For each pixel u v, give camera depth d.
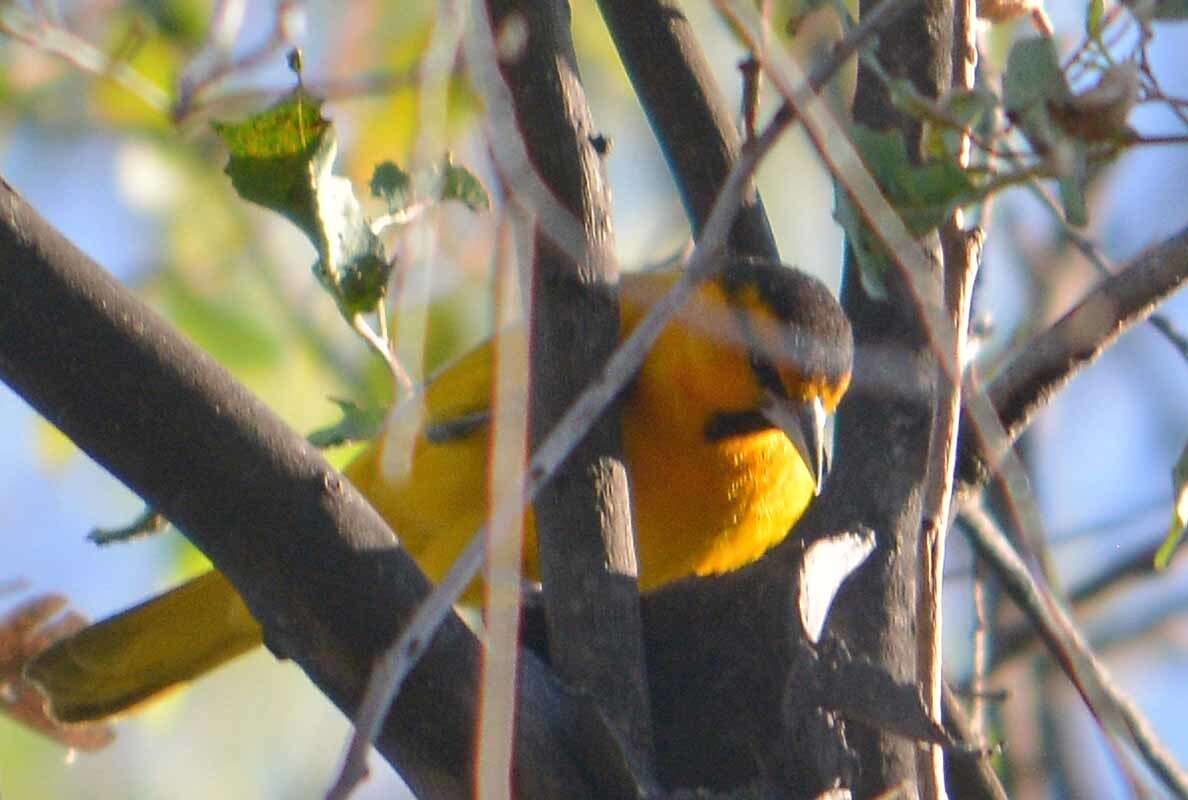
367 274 5.93
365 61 8.94
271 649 5.71
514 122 5.10
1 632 8.37
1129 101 4.92
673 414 7.70
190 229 9.91
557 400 5.82
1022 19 7.30
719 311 7.46
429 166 5.09
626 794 5.47
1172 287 6.65
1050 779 8.61
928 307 4.90
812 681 5.66
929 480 5.39
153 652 8.84
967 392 5.47
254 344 9.63
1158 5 5.37
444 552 8.05
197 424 5.09
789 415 7.61
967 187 5.15
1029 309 9.10
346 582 5.18
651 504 7.95
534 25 5.92
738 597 6.56
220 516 5.14
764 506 8.16
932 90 6.47
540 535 5.92
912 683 5.57
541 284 5.88
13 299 4.96
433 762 5.25
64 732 8.45
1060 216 7.28
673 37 7.35
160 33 9.02
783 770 5.71
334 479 5.21
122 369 5.04
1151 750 6.80
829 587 5.86
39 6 6.33
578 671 5.70
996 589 9.07
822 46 6.88
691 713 6.44
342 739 11.04
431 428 7.91
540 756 5.42
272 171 5.92
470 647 5.28
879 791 6.00
